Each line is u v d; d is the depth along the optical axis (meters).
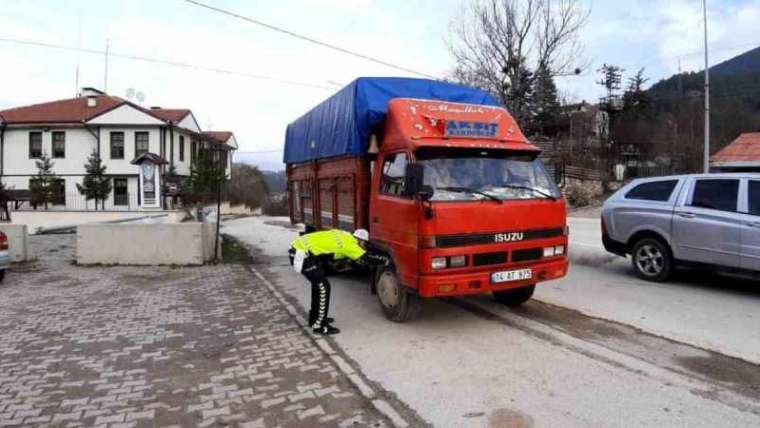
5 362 5.20
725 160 24.97
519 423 3.79
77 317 6.94
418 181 5.47
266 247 15.41
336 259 6.25
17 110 36.12
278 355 5.35
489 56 27.89
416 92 7.45
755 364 4.89
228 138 44.59
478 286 5.66
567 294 7.87
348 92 7.54
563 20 28.61
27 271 10.52
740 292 7.91
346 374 4.76
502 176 6.16
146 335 6.09
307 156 10.09
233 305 7.56
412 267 5.70
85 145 34.34
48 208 31.30
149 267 10.99
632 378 4.57
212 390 4.47
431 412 3.99
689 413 3.90
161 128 34.22
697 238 7.97
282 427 3.79
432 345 5.57
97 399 4.31
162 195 28.31
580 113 42.44
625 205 9.17
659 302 7.31
